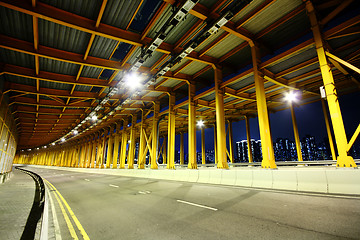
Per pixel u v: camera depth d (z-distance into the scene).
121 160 37.81
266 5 11.38
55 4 9.99
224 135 17.17
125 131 38.91
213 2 11.18
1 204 8.01
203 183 13.54
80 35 12.67
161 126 47.25
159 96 28.02
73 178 24.00
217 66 18.00
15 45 12.41
